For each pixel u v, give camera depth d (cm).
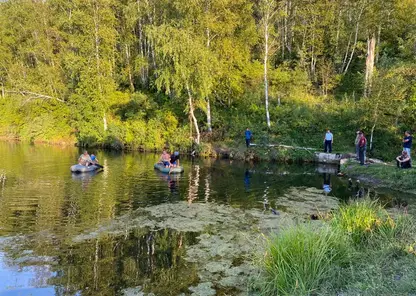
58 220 1048
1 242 868
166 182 1619
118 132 2942
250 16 2859
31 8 3941
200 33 2594
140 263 756
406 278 534
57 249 830
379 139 2259
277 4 3341
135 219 1061
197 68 2459
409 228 776
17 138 3788
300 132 2586
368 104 2188
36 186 1505
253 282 654
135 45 3981
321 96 3081
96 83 3128
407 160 1658
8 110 3994
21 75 3994
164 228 980
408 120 2273
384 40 3475
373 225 791
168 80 2519
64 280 680
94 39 3184
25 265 745
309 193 1419
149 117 3072
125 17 3591
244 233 934
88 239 895
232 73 2844
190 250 823
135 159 2372
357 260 655
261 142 2470
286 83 3209
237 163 2259
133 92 3547
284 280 580
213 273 704
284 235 671
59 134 3472
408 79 2312
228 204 1242
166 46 2422
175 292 634
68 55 3234
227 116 2888
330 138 2238
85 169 1847
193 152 2575
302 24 3597
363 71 3148
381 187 1539
